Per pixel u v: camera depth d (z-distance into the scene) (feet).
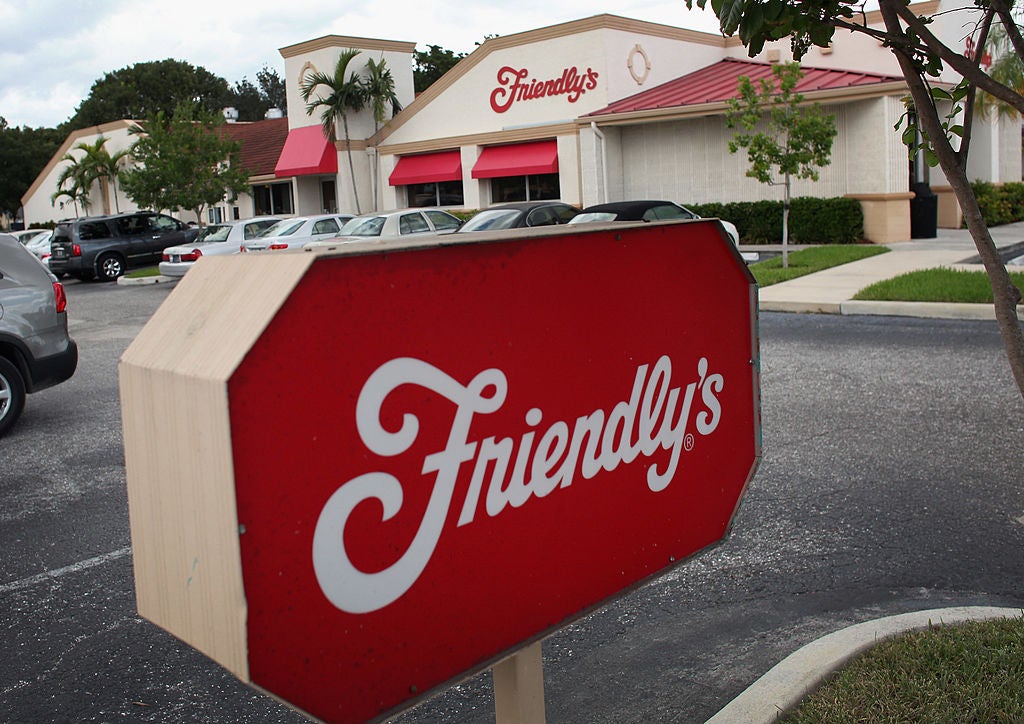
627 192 86.79
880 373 27.99
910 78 11.07
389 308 5.14
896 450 20.45
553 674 12.33
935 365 28.58
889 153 69.62
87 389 33.22
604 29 83.61
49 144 192.75
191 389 4.59
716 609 13.82
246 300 4.75
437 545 5.55
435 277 5.41
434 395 5.45
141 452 5.01
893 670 10.49
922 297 38.93
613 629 13.44
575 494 6.54
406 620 5.38
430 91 96.99
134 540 5.18
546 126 87.76
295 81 106.32
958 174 11.12
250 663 4.53
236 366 4.41
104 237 86.58
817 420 23.22
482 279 5.72
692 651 12.64
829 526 16.52
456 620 5.71
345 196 103.81
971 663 10.50
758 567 15.10
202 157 93.97
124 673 12.94
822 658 10.94
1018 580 14.10
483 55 92.22
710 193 81.46
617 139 85.87
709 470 7.82
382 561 5.20
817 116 54.03
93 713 11.96
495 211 51.24
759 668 12.01
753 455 8.30
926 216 71.97
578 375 6.47
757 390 8.28
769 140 54.39
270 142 119.14
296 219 68.54
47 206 151.53
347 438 4.96
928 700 9.81
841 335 34.71
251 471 4.50
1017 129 94.43
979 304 36.76
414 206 102.17
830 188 74.59
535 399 6.14
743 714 9.86
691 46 93.97
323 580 4.88
